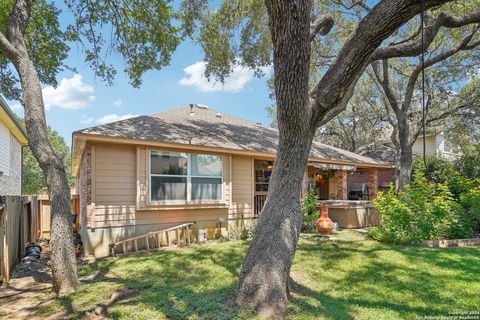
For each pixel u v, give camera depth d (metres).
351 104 20.44
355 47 3.88
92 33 9.19
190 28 9.58
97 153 7.68
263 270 3.86
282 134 4.27
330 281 5.02
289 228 4.12
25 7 5.79
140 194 8.12
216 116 13.43
